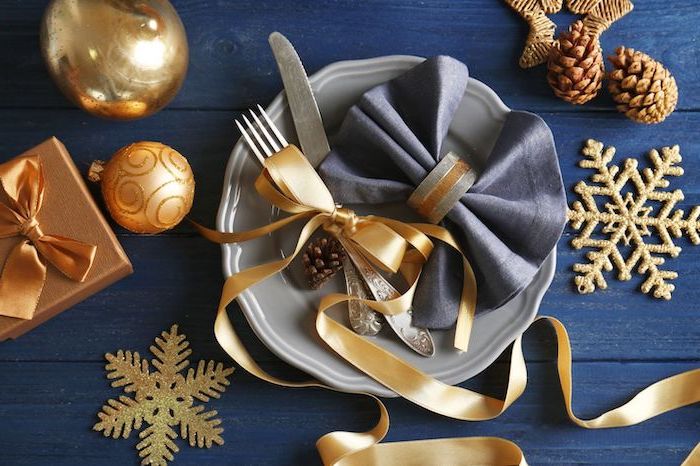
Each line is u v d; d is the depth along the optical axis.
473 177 0.82
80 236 0.81
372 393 0.85
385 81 0.87
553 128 0.93
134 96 0.79
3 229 0.79
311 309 0.87
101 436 0.89
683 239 0.92
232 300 0.89
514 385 0.88
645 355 0.93
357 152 0.85
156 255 0.89
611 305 0.92
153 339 0.89
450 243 0.83
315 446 0.90
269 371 0.89
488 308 0.85
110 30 0.75
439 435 0.91
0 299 0.80
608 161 0.92
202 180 0.90
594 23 0.92
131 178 0.79
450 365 0.86
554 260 0.86
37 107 0.89
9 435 0.88
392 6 0.92
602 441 0.92
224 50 0.91
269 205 0.86
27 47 0.89
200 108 0.90
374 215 0.88
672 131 0.93
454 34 0.92
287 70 0.84
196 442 0.89
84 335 0.89
